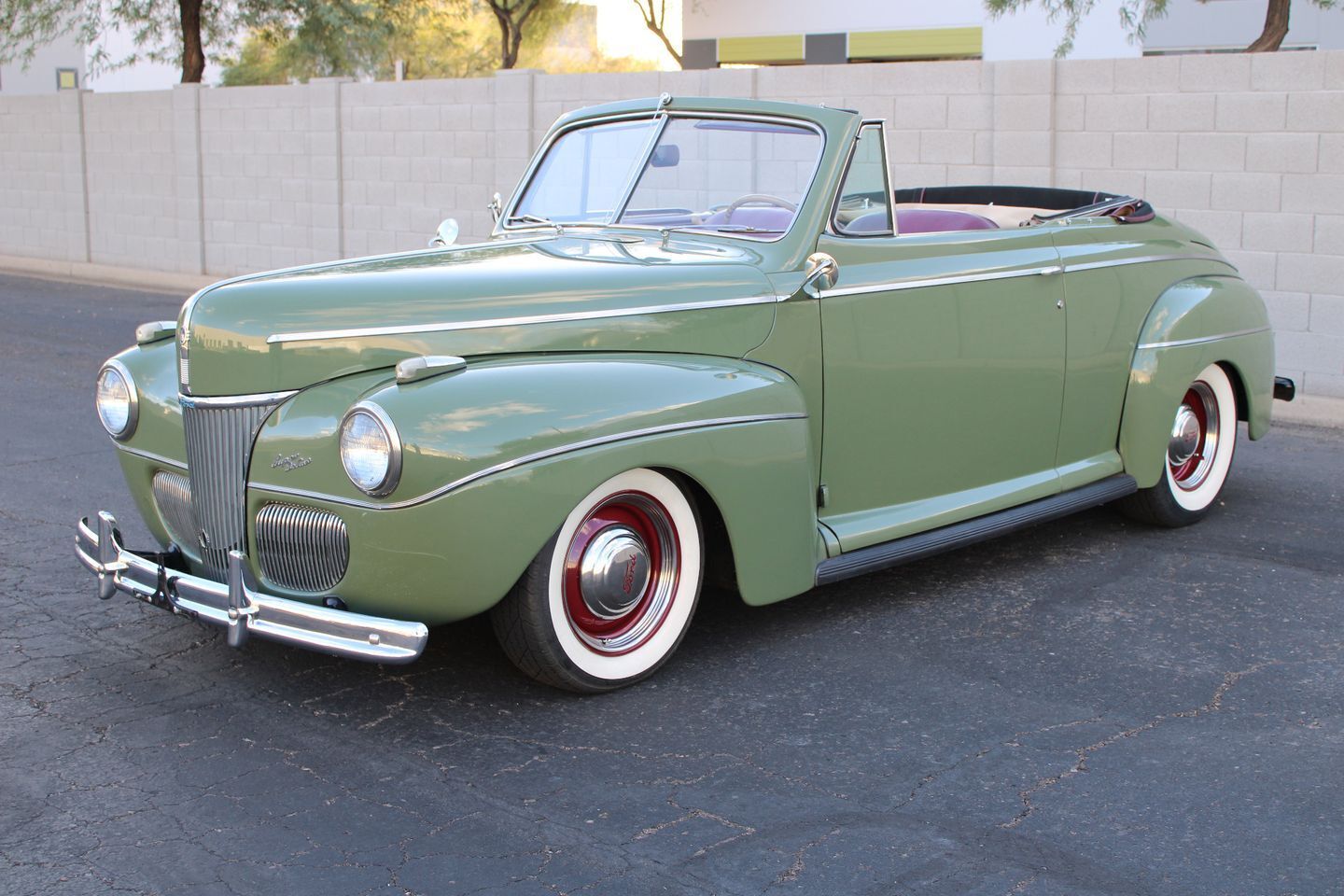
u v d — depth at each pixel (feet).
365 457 10.31
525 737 11.10
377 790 10.16
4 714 11.50
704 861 9.11
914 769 10.55
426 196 43.93
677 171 14.71
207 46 65.36
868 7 73.46
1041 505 15.80
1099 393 16.56
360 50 67.51
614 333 12.00
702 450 11.88
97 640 13.30
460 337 11.33
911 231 17.28
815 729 11.30
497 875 8.91
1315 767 10.64
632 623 12.13
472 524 10.47
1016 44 68.74
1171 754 10.86
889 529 14.12
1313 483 20.42
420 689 12.11
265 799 10.00
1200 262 18.24
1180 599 14.88
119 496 18.95
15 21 65.92
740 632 13.71
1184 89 27.99
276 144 47.80
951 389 14.74
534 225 15.48
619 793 10.11
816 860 9.12
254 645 13.20
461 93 42.16
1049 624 14.01
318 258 47.62
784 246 13.46
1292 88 26.50
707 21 79.61
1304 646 13.41
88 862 9.07
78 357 32.22
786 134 14.07
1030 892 8.73
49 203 57.21
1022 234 15.55
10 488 19.33
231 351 11.29
